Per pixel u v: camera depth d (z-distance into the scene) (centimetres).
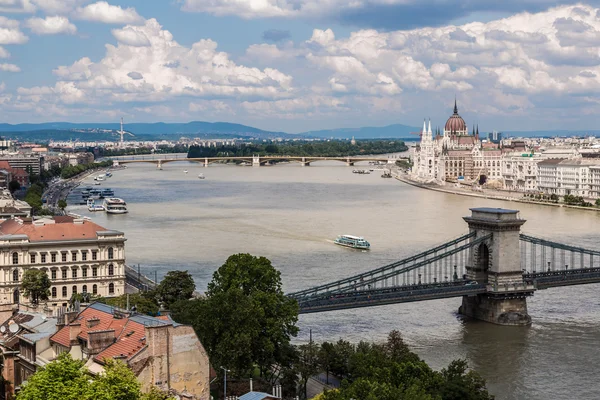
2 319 15775
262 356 16050
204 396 12062
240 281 17875
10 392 13350
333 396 13575
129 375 10725
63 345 12669
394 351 17162
